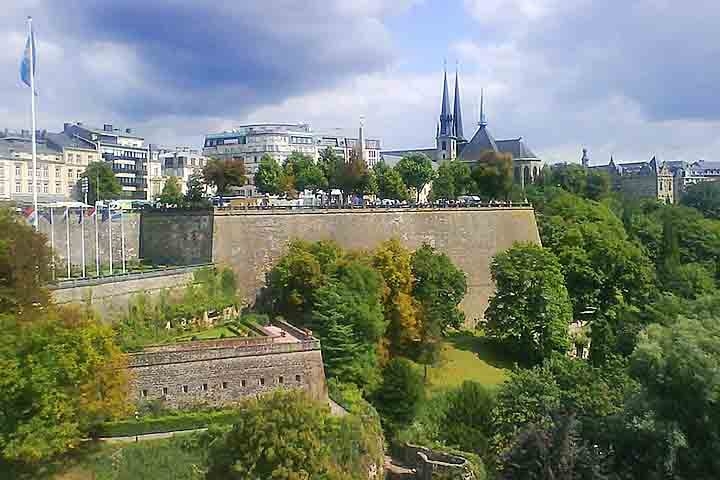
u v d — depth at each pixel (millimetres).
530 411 73750
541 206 172750
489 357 107188
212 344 73125
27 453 52156
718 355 65625
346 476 60219
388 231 122938
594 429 67812
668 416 65062
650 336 70250
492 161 178125
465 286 112562
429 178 182000
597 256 132125
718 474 61906
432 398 88938
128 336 74562
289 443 54438
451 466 71125
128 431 62406
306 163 171000
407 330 97938
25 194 168375
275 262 108375
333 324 84562
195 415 65438
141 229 113250
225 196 159875
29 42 83188
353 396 79938
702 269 151125
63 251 102875
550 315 107562
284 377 73438
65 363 54469
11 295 60844
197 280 95000
